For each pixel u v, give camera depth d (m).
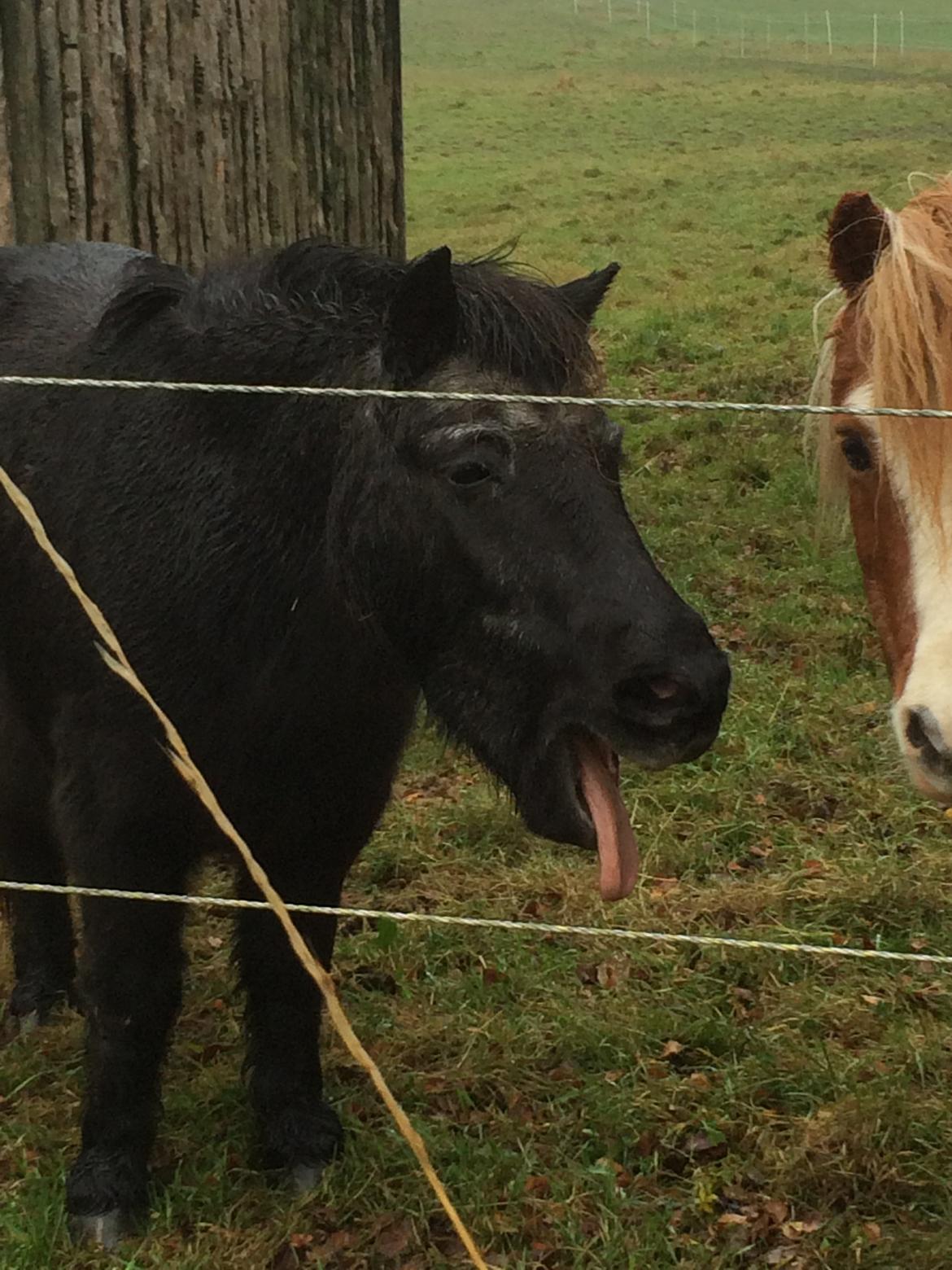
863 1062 2.14
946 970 2.34
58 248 2.21
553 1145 2.04
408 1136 1.33
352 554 1.72
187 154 3.25
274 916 1.96
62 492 1.86
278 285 1.84
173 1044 2.23
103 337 1.90
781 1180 1.97
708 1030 2.22
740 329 6.41
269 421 1.78
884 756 2.81
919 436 1.69
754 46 21.03
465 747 1.76
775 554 3.84
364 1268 1.88
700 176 11.16
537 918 2.48
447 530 1.65
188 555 1.79
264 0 3.44
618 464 1.71
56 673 1.87
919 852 2.62
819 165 11.30
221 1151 2.03
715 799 2.74
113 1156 1.95
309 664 1.80
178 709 1.79
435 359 1.67
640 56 20.42
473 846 2.66
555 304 1.70
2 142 2.81
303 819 1.89
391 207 4.18
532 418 1.64
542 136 14.02
